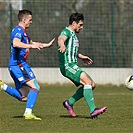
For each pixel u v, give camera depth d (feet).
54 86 173.37
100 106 113.50
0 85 93.50
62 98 134.92
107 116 91.81
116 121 84.48
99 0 175.01
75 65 88.02
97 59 176.35
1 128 76.69
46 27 175.73
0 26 174.50
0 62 175.83
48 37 176.04
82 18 88.94
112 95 144.56
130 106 112.16
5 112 100.53
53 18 175.52
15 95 90.02
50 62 176.24
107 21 175.32
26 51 86.99
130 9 175.52
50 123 82.02
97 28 175.73
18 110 104.68
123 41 175.32
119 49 175.52
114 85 173.47
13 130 74.59
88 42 176.04
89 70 173.68
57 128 76.33
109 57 175.83
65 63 88.02
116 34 175.52
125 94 147.43
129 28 175.32
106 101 126.31
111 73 173.37
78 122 83.15
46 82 174.19
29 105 86.74
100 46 176.04
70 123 81.87
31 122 83.30
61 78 174.19
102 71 173.37
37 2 175.01
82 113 99.09
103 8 175.22
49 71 173.88
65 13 175.22
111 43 175.52
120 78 173.47
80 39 176.24
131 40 175.22
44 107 111.14
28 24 87.76
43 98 134.92
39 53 176.04
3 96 141.59
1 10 173.88
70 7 175.22
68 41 87.76
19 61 86.84
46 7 175.32
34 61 176.24
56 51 175.83
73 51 88.17
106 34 175.73
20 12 87.76
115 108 107.34
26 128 76.54
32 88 86.84
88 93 86.48
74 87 171.32
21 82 86.84
